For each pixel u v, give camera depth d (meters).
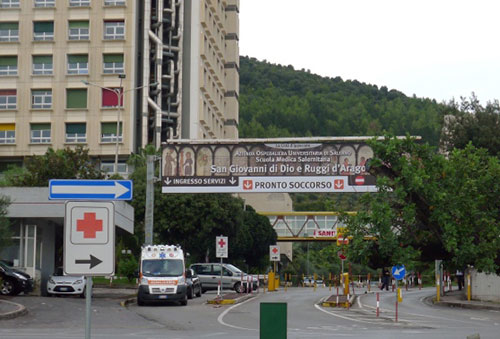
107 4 80.94
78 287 37.41
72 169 58.22
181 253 36.66
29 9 81.25
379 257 18.23
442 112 55.06
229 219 66.62
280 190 43.91
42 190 39.41
